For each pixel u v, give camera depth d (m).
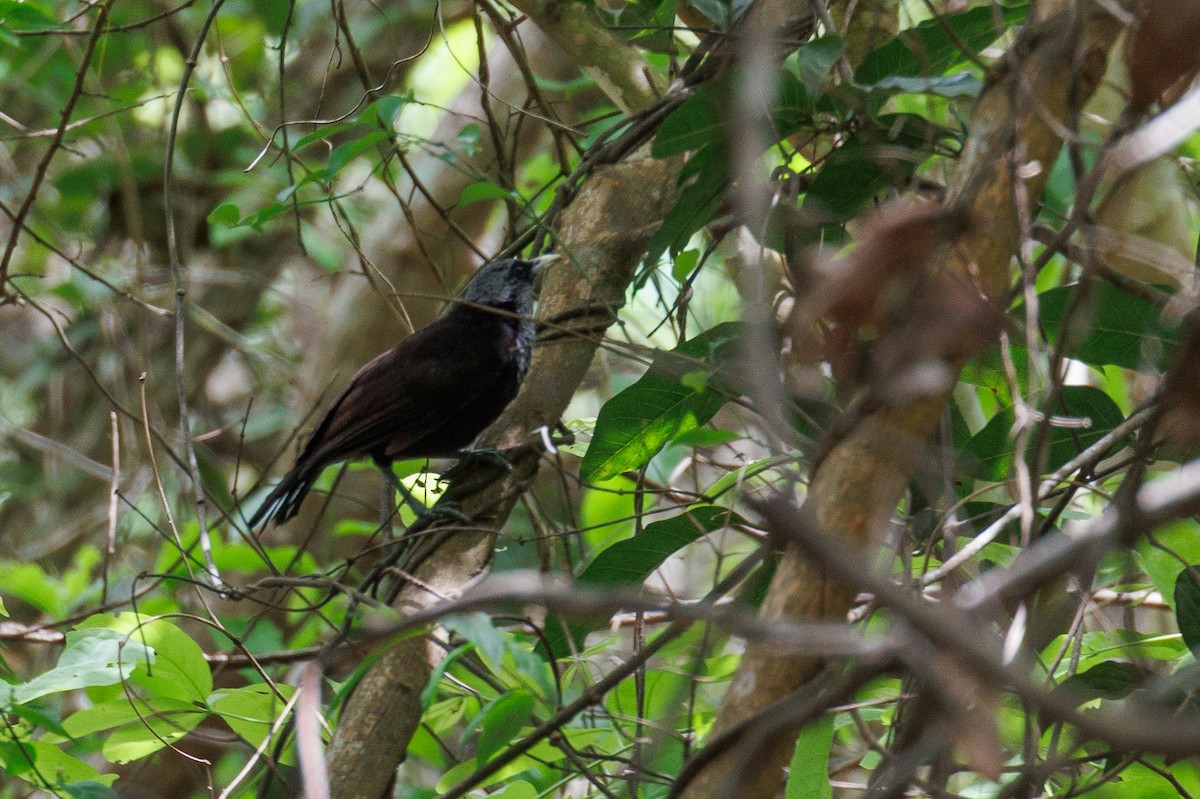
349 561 8.29
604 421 8.28
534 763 8.35
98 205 18.58
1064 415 7.57
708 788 4.88
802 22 8.20
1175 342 6.69
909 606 3.41
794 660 5.00
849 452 4.99
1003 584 4.08
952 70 8.93
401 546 8.71
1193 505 4.20
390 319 17.23
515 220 11.33
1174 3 4.29
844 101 7.31
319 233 18.33
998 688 4.06
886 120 7.84
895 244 4.09
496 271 11.27
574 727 7.92
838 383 5.87
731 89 7.05
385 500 10.73
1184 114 4.43
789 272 7.59
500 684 7.89
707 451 10.30
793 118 7.66
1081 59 5.21
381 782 7.37
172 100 18.31
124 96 16.77
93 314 17.66
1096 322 7.29
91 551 12.64
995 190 5.22
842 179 7.73
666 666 8.42
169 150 9.05
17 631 8.72
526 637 8.58
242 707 7.98
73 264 10.38
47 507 17.91
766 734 4.56
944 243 4.35
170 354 18.16
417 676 7.54
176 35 17.83
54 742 8.75
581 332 9.11
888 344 4.18
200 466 16.72
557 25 10.29
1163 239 9.32
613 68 10.30
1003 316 5.02
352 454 10.98
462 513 8.74
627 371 14.64
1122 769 6.32
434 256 17.14
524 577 4.80
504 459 8.98
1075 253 6.83
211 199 19.20
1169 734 3.20
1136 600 8.41
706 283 11.98
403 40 18.58
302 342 20.12
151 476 14.70
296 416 17.38
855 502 4.95
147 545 15.71
